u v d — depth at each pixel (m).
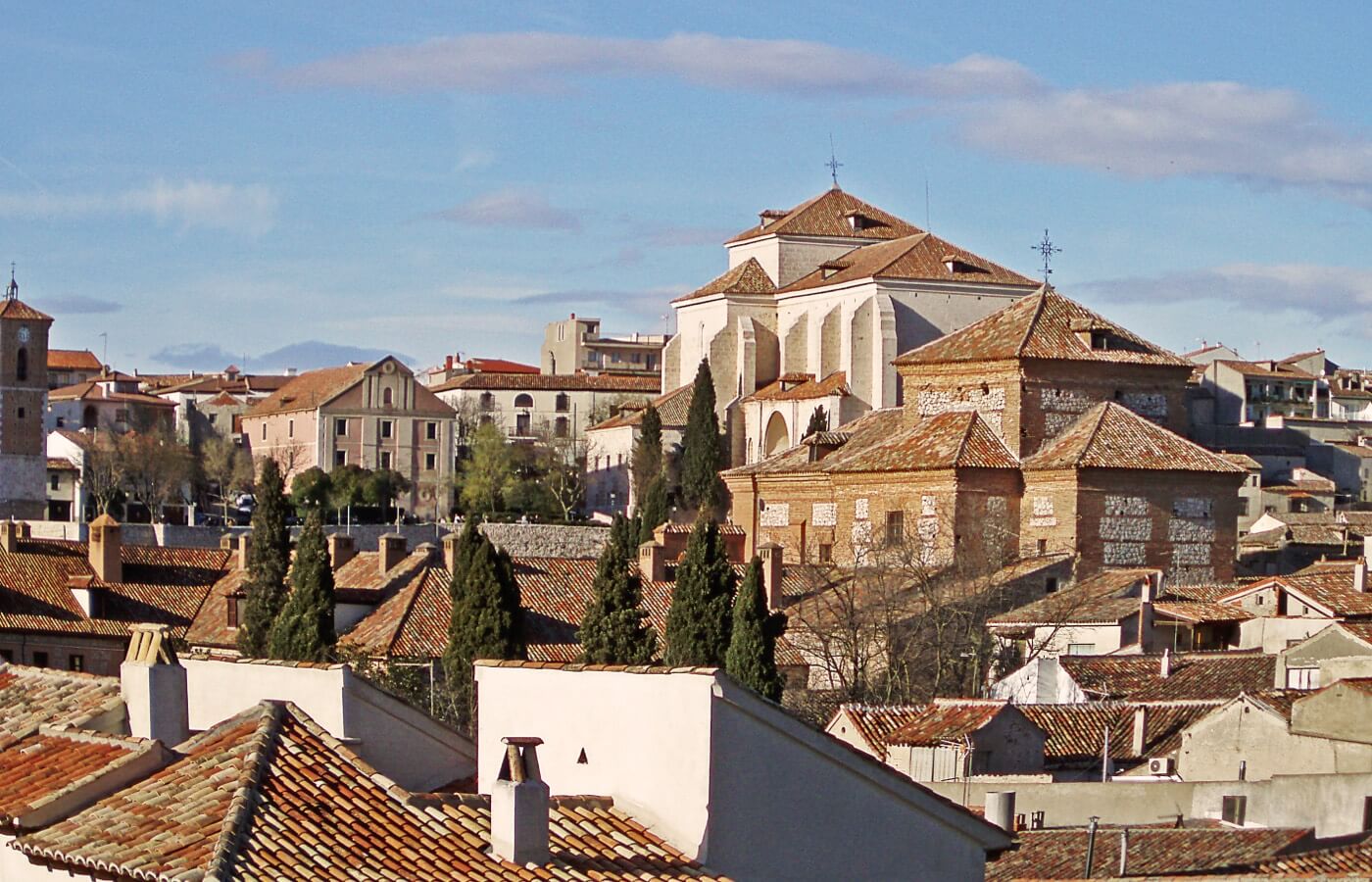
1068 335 164.25
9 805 36.91
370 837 34.47
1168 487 155.62
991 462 157.88
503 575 121.12
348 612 133.88
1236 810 72.31
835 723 86.94
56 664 133.50
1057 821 73.31
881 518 162.75
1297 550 186.38
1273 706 81.62
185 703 41.53
